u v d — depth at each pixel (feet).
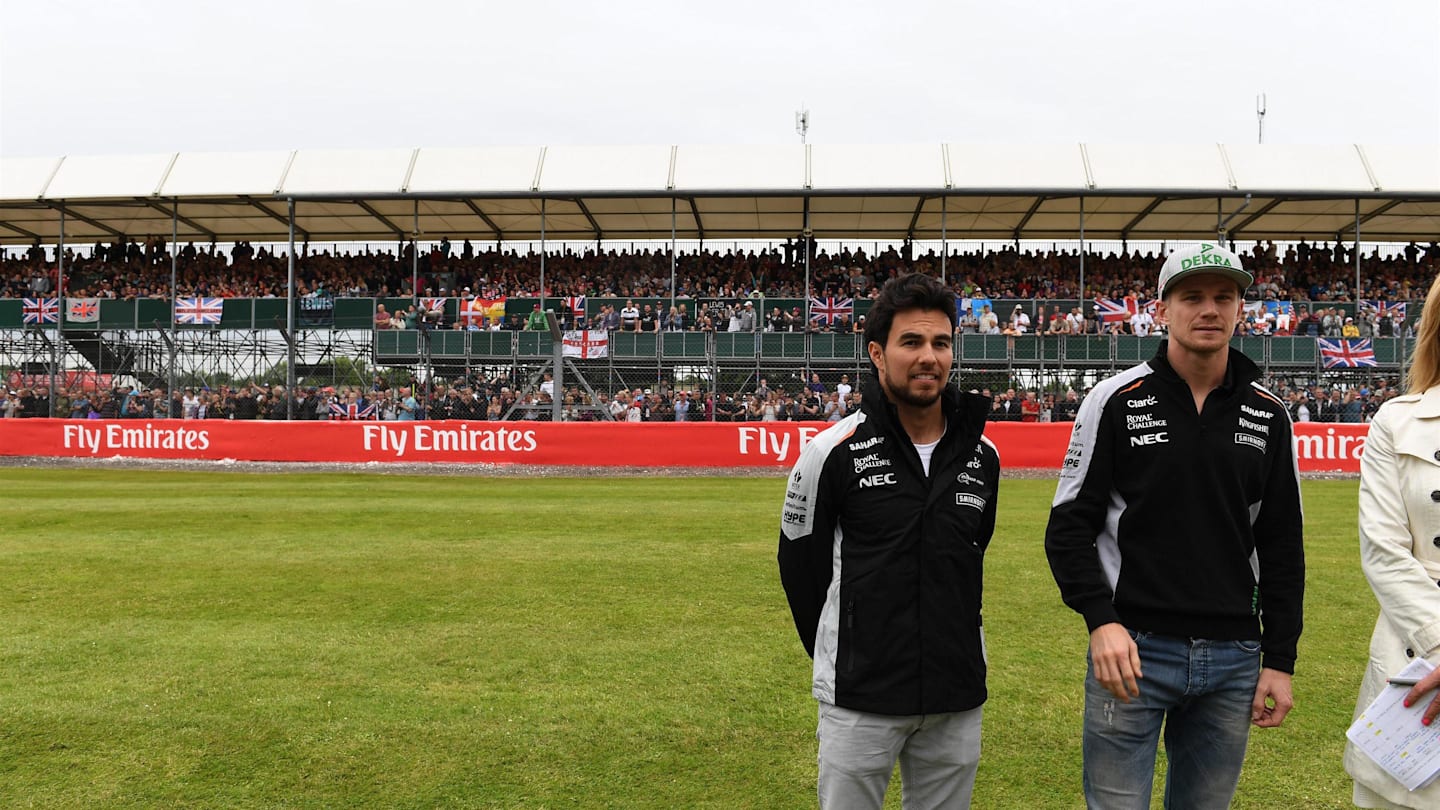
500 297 80.48
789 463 58.80
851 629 8.10
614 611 21.09
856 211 84.99
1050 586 23.81
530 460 59.57
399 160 78.54
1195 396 8.27
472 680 16.33
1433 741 7.54
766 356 75.00
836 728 8.18
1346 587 23.66
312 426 60.70
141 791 12.00
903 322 8.00
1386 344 70.08
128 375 85.10
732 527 33.32
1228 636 8.07
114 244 94.22
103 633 19.21
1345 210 81.56
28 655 17.63
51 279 88.79
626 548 28.94
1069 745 13.71
